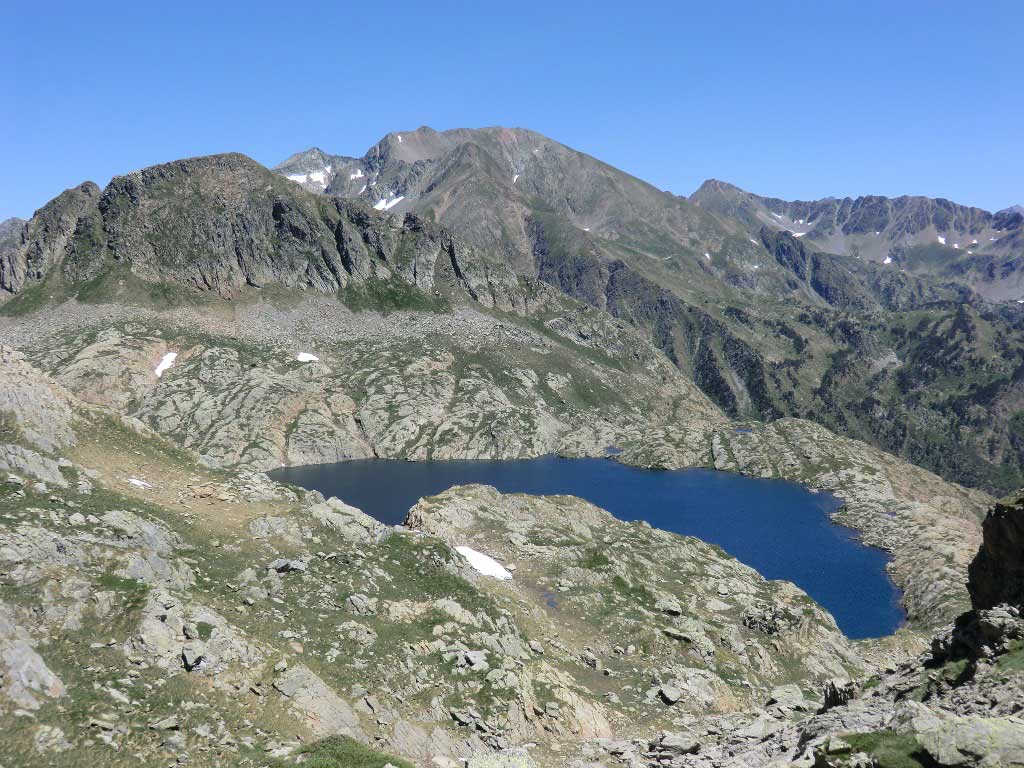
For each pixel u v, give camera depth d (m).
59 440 67.44
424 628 60.00
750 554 161.75
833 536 176.62
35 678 34.25
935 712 24.67
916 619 123.31
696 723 57.25
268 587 58.19
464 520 110.00
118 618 42.69
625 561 107.12
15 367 70.38
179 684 39.34
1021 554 36.66
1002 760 20.91
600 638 77.50
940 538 161.88
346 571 65.19
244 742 36.56
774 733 43.91
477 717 49.81
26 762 29.89
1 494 51.56
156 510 62.59
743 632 91.00
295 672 43.75
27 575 42.78
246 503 74.31
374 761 35.19
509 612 69.19
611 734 55.31
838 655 88.94
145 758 32.91
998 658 31.39
